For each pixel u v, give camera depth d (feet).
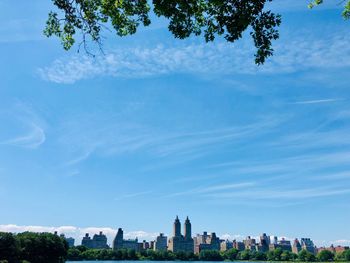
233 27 50.65
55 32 63.52
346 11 68.80
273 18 50.70
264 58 52.54
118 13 61.00
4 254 376.68
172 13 51.85
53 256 463.01
